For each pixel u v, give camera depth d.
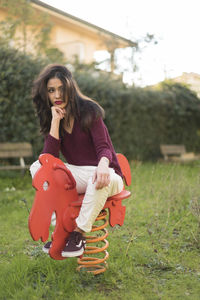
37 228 2.41
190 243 3.64
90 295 2.48
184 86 13.27
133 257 3.24
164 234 4.00
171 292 2.56
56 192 2.53
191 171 8.94
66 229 2.60
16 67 8.20
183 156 12.84
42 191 2.44
